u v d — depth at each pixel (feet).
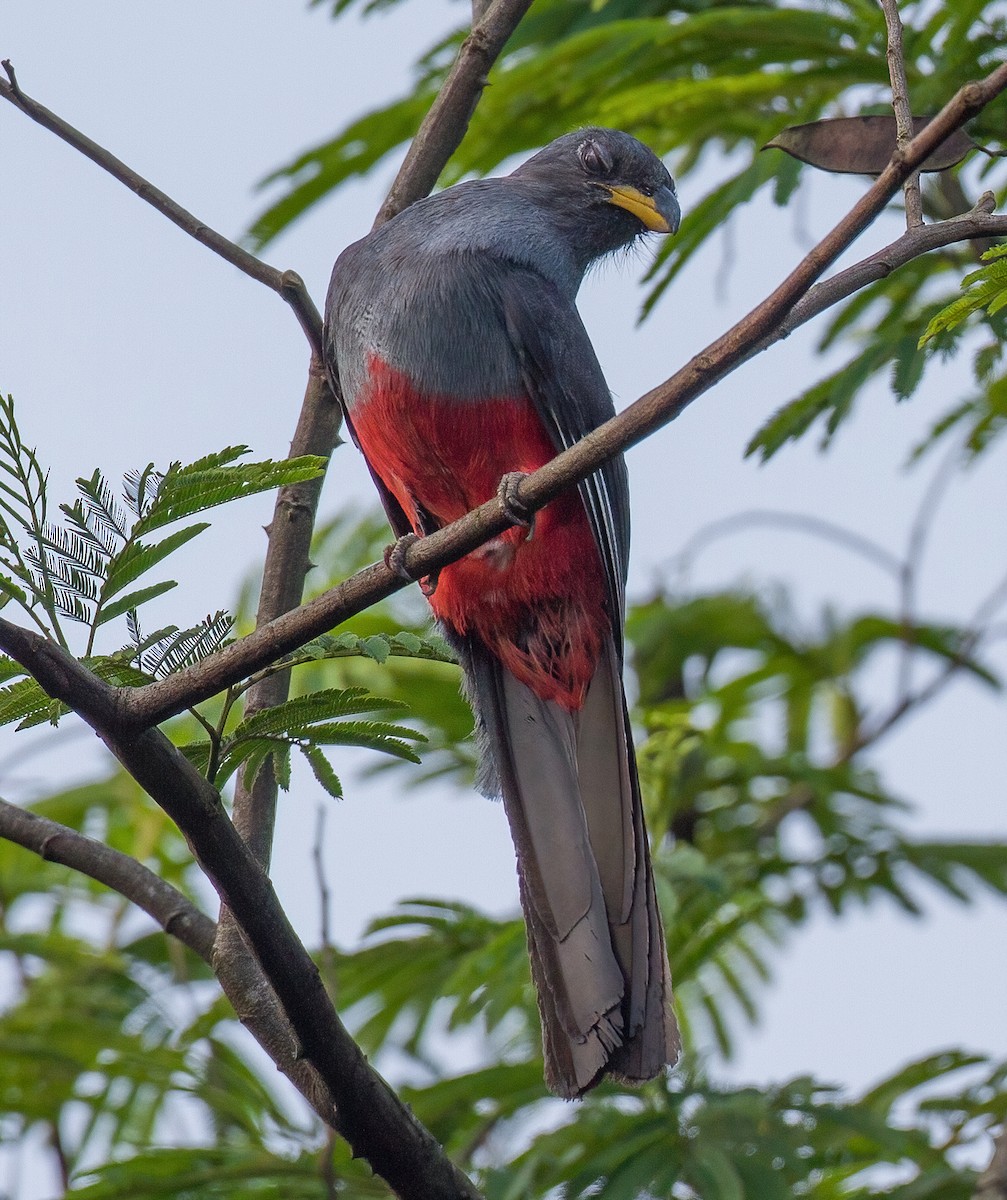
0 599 23.16
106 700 22.89
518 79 41.60
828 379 36.40
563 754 32.81
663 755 41.88
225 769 25.52
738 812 48.19
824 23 41.22
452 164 43.93
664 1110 34.53
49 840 30.22
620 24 40.91
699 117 43.01
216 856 23.73
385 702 25.07
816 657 51.80
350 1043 25.45
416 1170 26.08
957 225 25.79
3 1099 40.19
